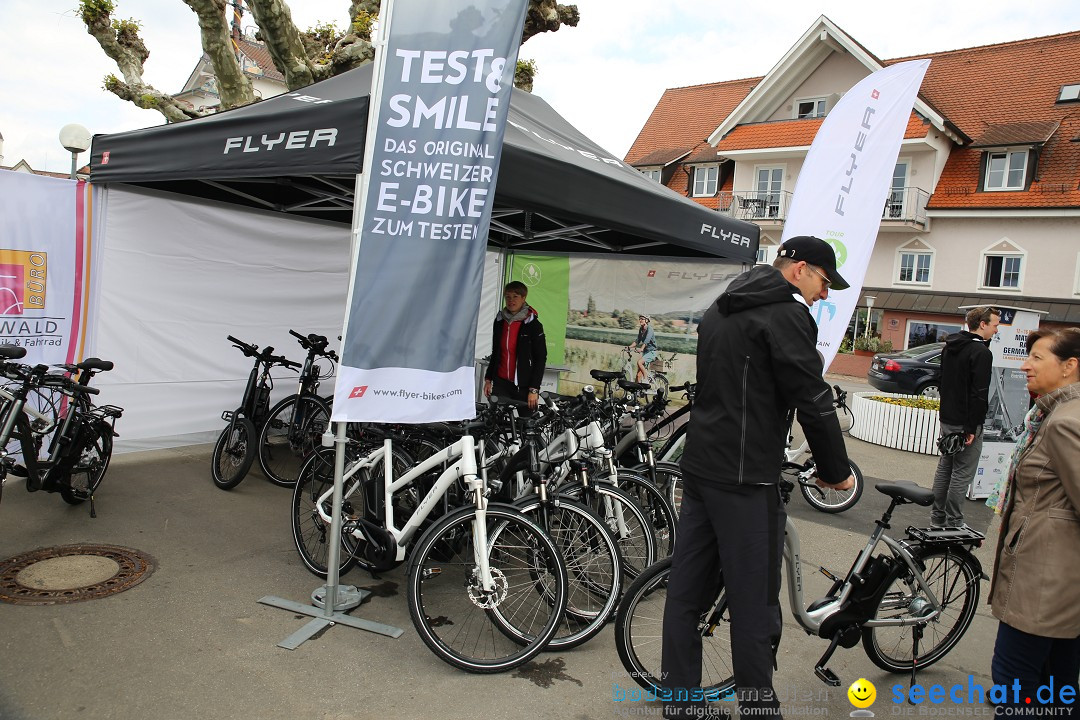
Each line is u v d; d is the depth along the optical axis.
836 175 5.21
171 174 4.54
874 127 5.29
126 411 5.68
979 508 6.68
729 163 27.03
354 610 3.52
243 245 6.25
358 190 3.36
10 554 3.78
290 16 7.94
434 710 2.74
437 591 3.79
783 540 2.56
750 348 2.42
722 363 2.46
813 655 3.46
